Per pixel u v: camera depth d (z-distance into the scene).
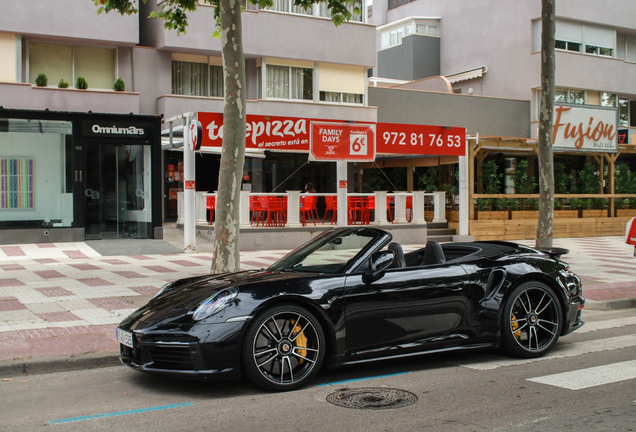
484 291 5.47
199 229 17.00
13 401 4.41
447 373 5.15
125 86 18.14
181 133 18.00
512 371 5.20
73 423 3.90
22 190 15.05
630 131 27.16
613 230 22.81
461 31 28.45
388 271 5.18
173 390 4.67
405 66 29.75
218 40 18.72
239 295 4.55
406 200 18.97
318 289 4.76
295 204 16.41
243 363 4.43
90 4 17.08
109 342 5.96
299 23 19.81
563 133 20.45
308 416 4.00
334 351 4.76
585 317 8.16
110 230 16.06
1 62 16.30
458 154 16.91
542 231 11.32
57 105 16.53
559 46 25.27
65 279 10.27
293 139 14.65
